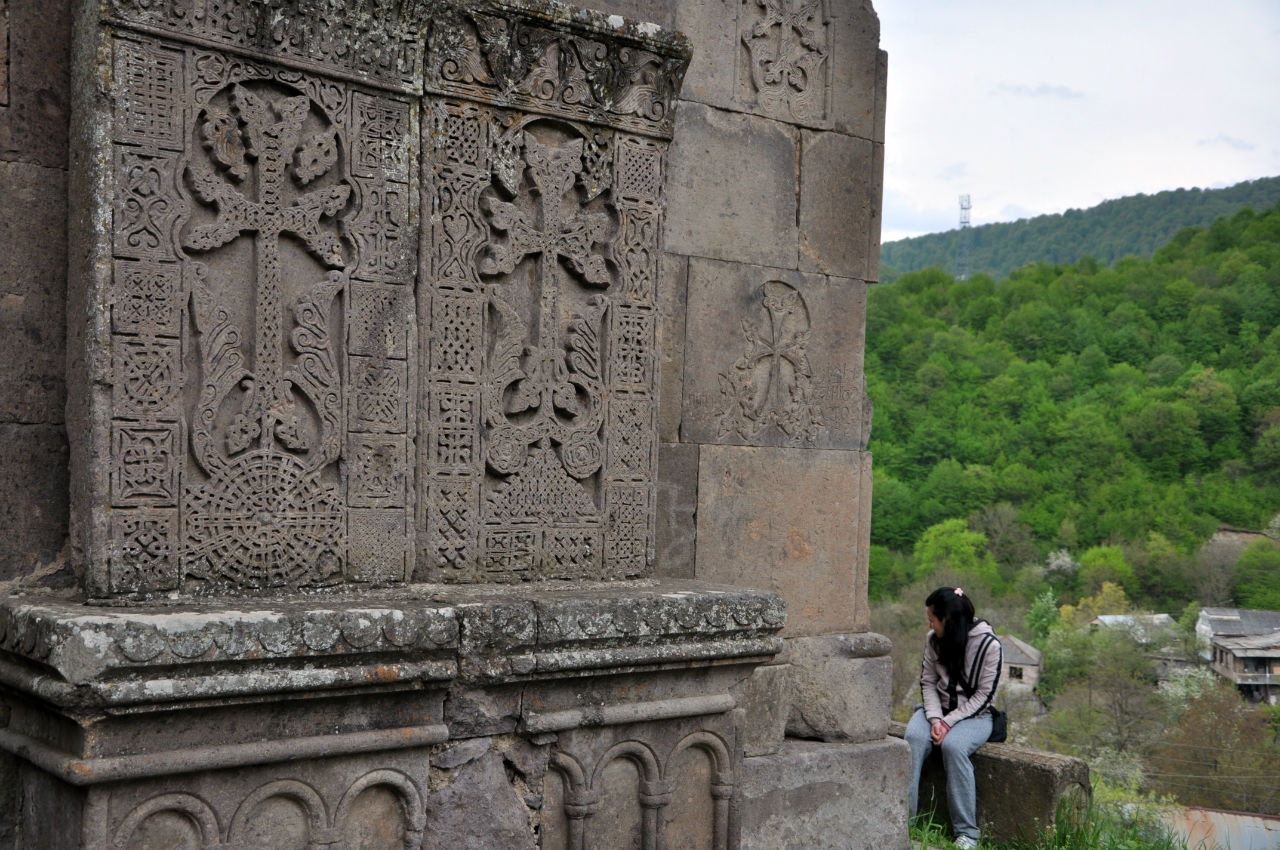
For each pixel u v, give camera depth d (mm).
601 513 3154
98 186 2387
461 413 2900
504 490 2975
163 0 2451
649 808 3023
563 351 3082
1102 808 6598
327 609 2457
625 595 2967
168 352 2482
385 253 2779
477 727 2729
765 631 3152
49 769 2219
